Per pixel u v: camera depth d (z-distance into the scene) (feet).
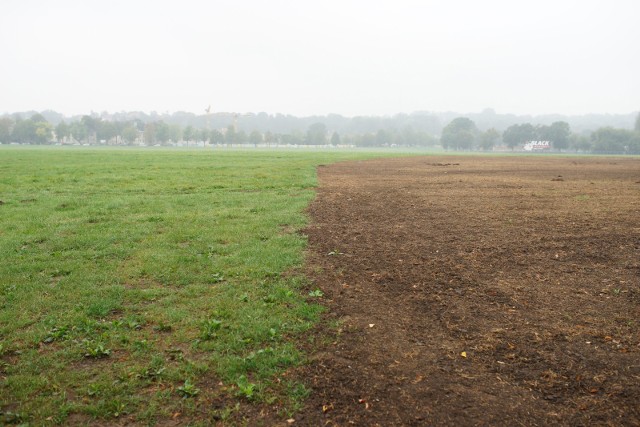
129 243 31.68
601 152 436.76
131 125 625.41
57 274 25.76
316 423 13.56
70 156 159.94
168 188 60.34
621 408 13.98
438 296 22.53
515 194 57.52
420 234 34.71
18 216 40.24
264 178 74.28
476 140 572.51
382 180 76.28
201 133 625.41
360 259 28.45
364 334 18.69
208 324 19.44
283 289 23.16
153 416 13.99
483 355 17.07
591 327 19.08
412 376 15.75
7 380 15.64
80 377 15.92
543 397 14.58
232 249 30.50
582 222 38.65
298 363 16.57
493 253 29.43
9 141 549.95
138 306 21.59
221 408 14.33
